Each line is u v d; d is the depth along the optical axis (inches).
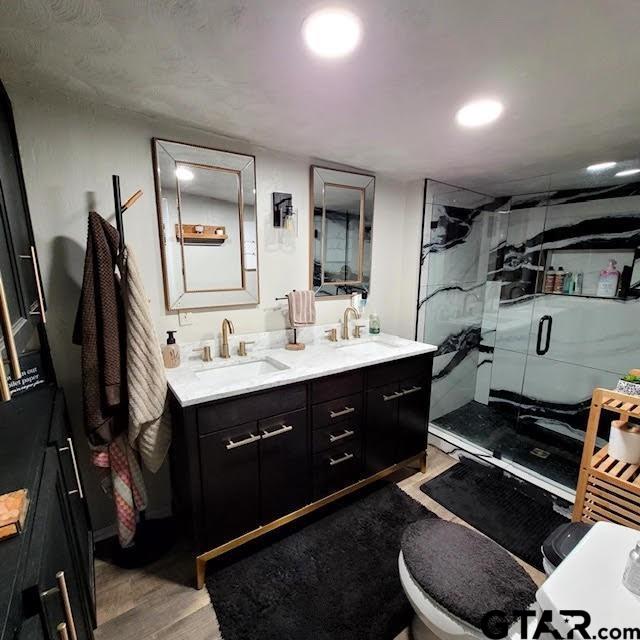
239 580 56.1
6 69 44.5
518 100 49.9
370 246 93.0
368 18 33.1
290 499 63.0
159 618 50.1
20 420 40.4
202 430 51.8
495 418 118.9
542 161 80.0
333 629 48.6
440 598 38.0
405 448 81.3
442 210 100.9
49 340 55.4
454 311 113.3
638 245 89.4
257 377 58.6
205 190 66.2
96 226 48.9
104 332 49.2
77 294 56.7
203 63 41.9
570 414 105.0
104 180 56.8
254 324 76.6
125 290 50.1
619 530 31.8
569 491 75.3
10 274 34.6
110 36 37.0
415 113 54.9
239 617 50.1
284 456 60.9
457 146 70.1
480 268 117.7
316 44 37.7
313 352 76.1
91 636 42.0
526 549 63.4
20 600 19.7
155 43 38.1
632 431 55.8
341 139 67.1
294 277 80.9
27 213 50.1
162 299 65.0
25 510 24.8
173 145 61.4
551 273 107.1
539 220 108.8
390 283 101.2
